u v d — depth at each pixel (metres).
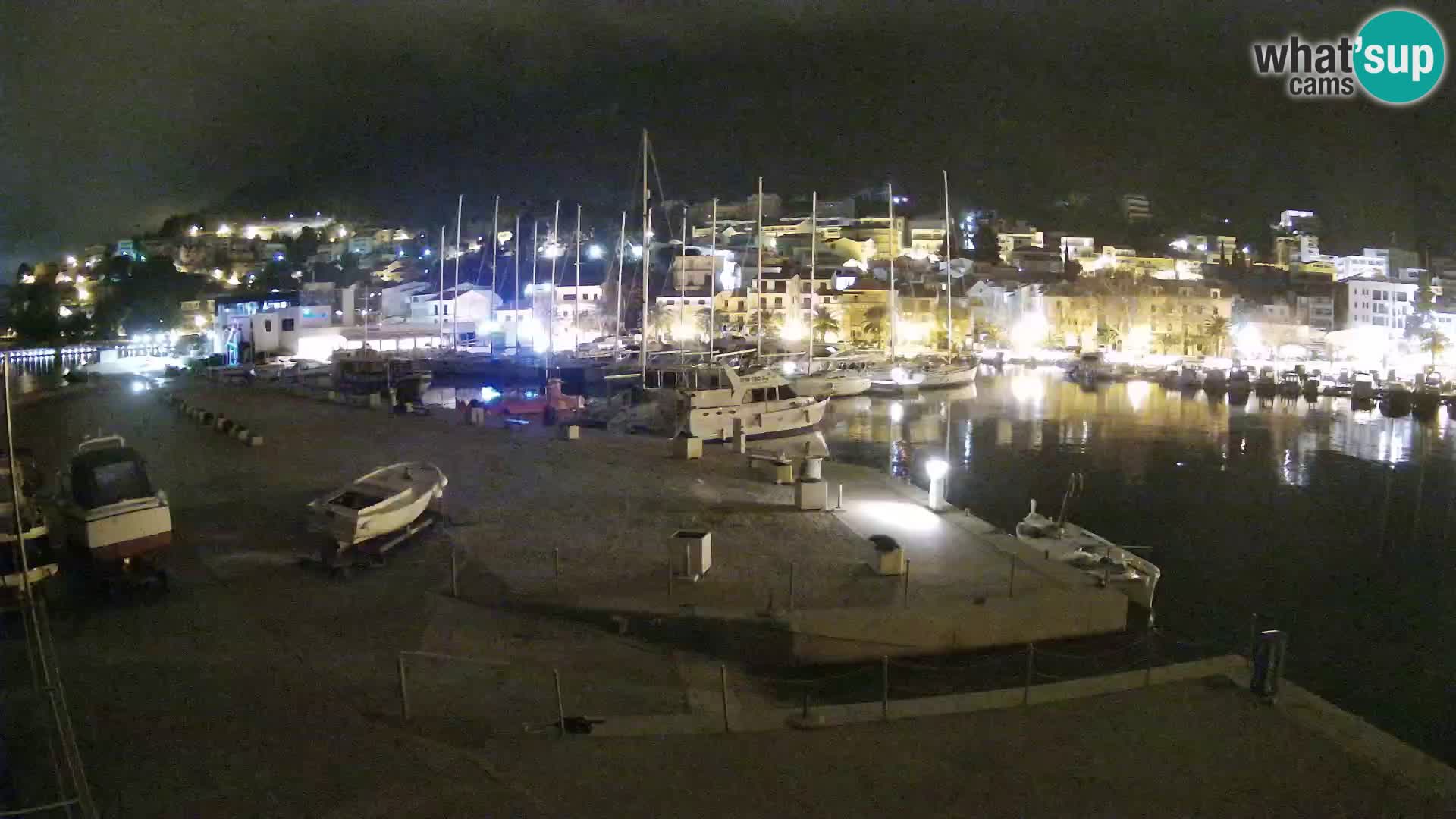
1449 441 56.44
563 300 129.50
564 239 187.88
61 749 9.49
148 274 135.00
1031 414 68.56
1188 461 48.59
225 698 10.98
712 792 9.16
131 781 8.91
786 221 189.88
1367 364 110.25
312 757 9.48
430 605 15.03
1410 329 125.06
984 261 173.38
